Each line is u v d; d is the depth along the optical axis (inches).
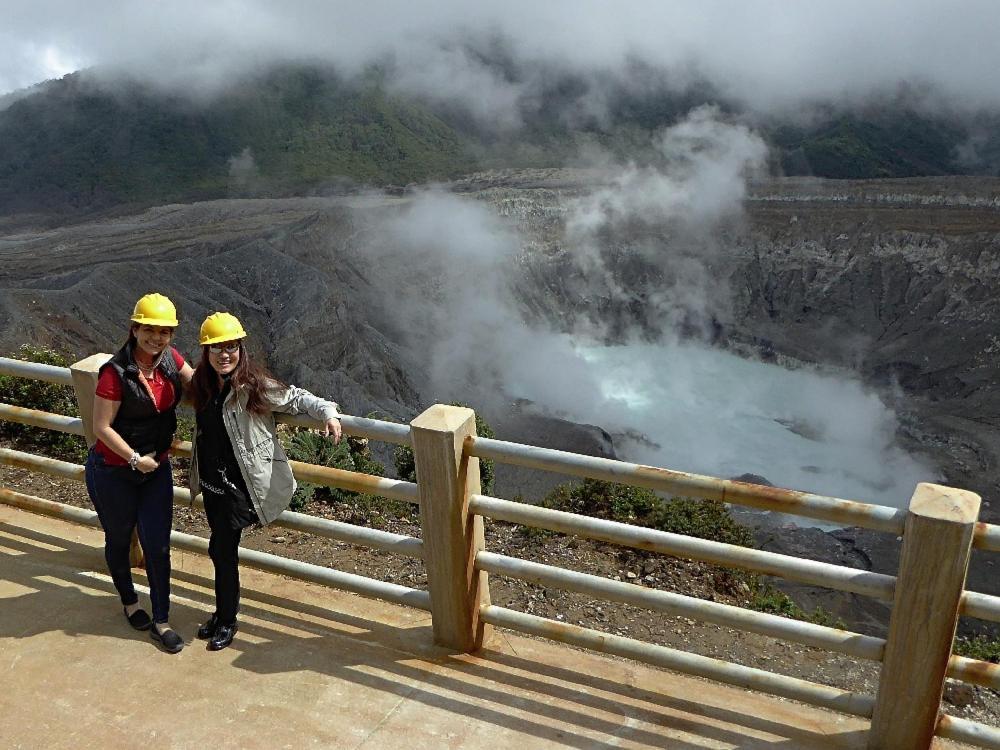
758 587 286.7
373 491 157.6
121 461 153.1
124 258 3216.0
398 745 134.4
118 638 164.2
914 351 5064.0
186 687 148.7
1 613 173.2
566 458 140.3
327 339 2775.6
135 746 133.6
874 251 5930.1
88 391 178.2
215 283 2854.3
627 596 143.6
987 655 237.5
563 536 283.4
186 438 309.7
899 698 126.6
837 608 958.4
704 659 143.4
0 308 1977.1
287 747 133.6
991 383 4527.6
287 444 340.5
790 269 6141.7
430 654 160.4
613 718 142.6
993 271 5275.6
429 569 155.9
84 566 193.9
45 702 144.7
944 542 113.0
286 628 168.9
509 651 162.7
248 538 253.8
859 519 122.0
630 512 323.0
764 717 144.0
